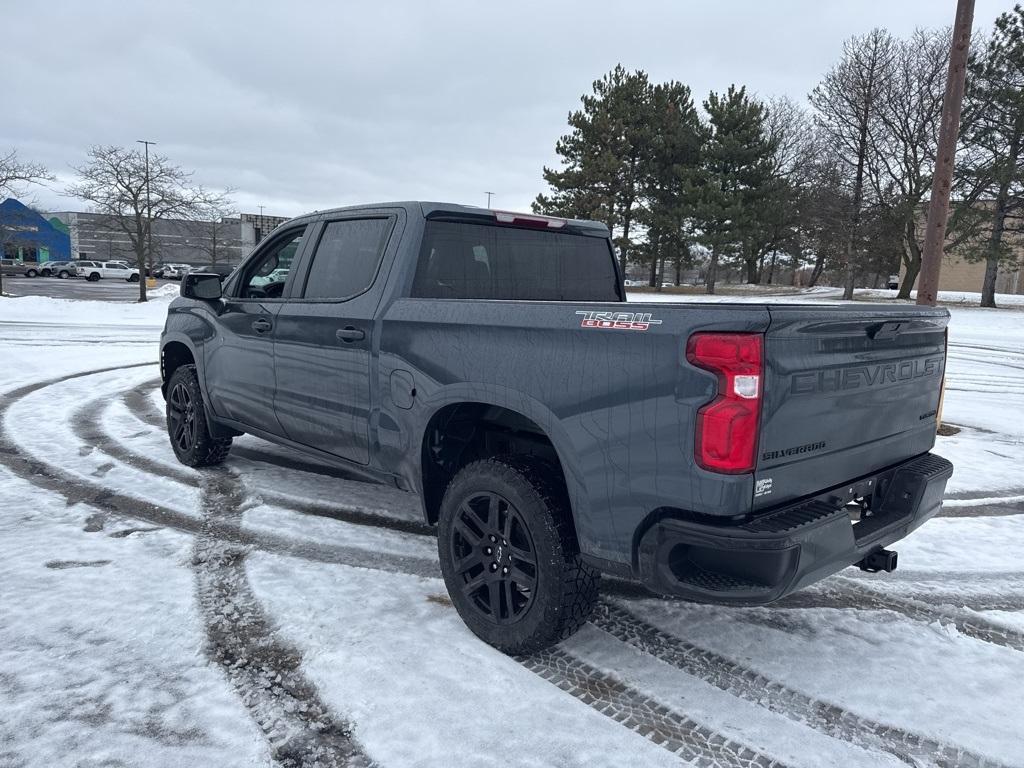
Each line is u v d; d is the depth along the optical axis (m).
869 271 47.62
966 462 6.36
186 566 3.67
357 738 2.36
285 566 3.72
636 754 2.33
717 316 2.28
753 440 2.28
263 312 4.35
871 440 2.88
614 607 3.44
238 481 5.20
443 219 3.64
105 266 58.47
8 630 2.97
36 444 6.19
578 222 4.25
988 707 2.68
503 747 2.34
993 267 31.81
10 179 24.78
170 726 2.38
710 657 2.98
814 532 2.37
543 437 3.13
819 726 2.53
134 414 7.62
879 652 3.07
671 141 36.97
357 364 3.62
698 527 2.32
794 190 44.62
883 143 33.53
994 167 28.77
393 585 3.53
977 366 13.42
